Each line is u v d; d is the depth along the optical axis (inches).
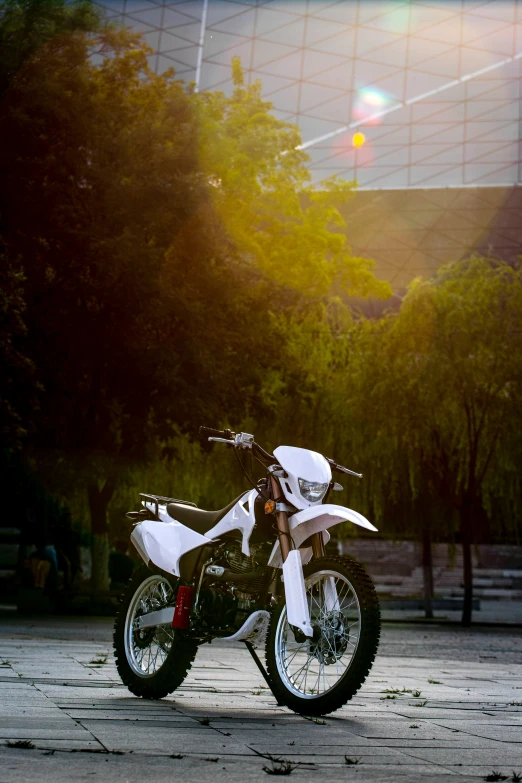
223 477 1200.2
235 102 1170.0
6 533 2048.5
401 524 1185.4
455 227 2891.2
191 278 1007.0
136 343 930.1
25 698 256.2
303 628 243.1
